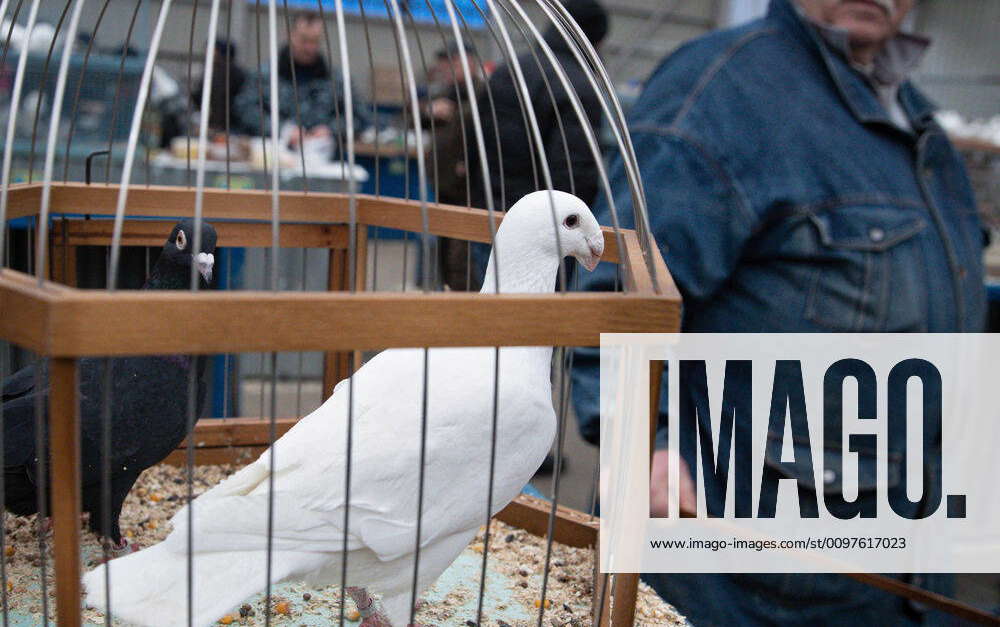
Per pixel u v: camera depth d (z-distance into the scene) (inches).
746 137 85.4
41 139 148.8
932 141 92.5
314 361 174.6
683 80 87.7
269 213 77.2
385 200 77.0
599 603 51.8
